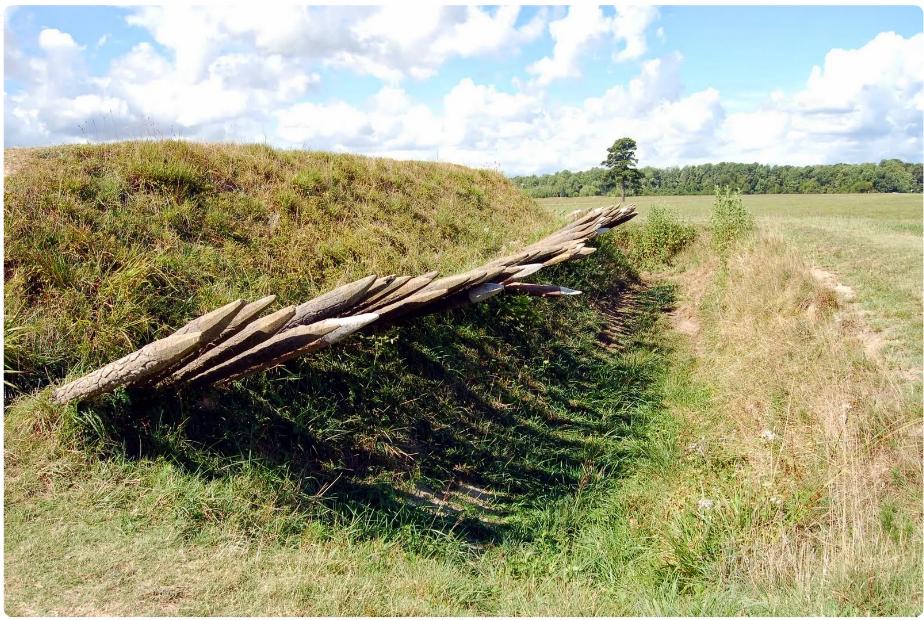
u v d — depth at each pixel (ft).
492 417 22.20
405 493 17.63
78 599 10.28
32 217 19.35
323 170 33.32
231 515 13.91
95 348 16.37
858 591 12.33
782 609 11.89
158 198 23.20
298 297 21.79
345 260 25.48
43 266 17.70
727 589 13.33
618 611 12.90
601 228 36.60
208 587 11.23
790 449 18.93
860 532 13.74
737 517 15.57
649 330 35.37
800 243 40.37
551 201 138.41
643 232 55.72
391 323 19.74
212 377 15.25
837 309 27.22
